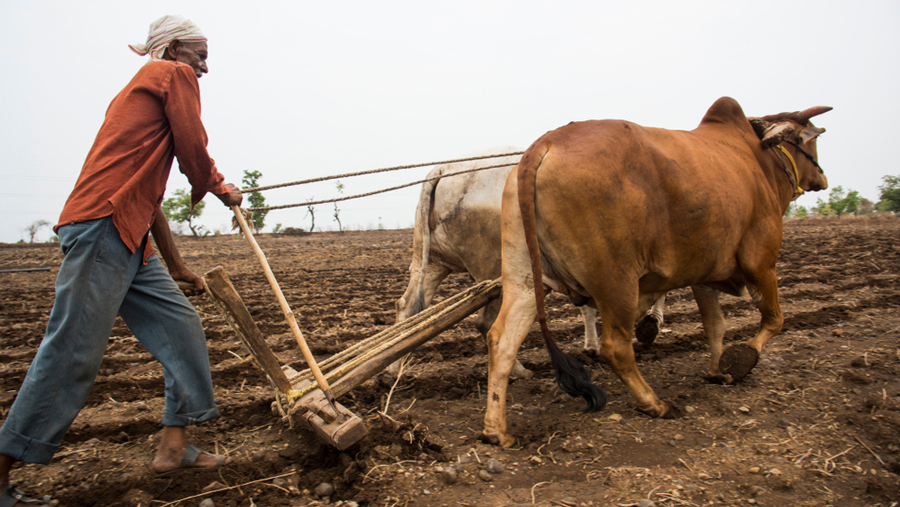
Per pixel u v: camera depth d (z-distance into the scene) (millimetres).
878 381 3959
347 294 8727
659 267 3250
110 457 2943
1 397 3965
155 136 2557
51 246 24703
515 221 3182
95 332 2396
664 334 5547
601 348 3307
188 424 2746
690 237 3285
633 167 3039
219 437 3225
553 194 2951
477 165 4012
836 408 3498
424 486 2625
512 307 3205
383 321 6617
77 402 2410
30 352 5223
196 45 2770
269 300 8188
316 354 5113
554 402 3857
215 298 2838
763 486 2615
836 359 4480
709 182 3316
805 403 3611
